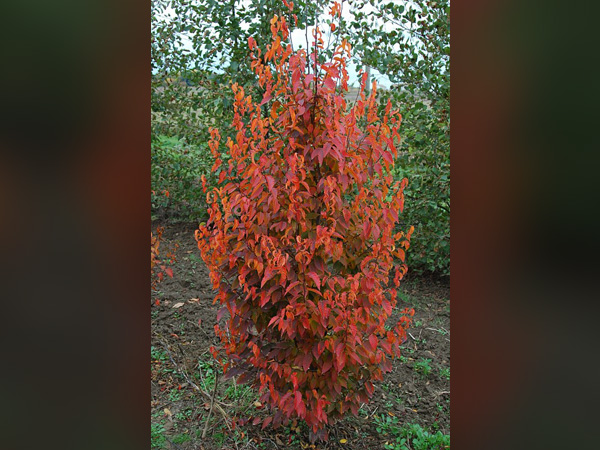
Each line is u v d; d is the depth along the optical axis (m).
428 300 3.67
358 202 1.93
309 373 1.93
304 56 1.91
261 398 2.01
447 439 2.14
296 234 1.93
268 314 2.01
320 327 1.85
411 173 3.61
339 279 1.83
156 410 2.36
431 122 3.47
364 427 2.27
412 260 3.88
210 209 1.91
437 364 2.81
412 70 3.51
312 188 1.92
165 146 4.41
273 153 1.88
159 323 3.14
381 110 3.47
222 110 3.98
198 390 2.34
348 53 1.81
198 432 2.20
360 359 1.92
